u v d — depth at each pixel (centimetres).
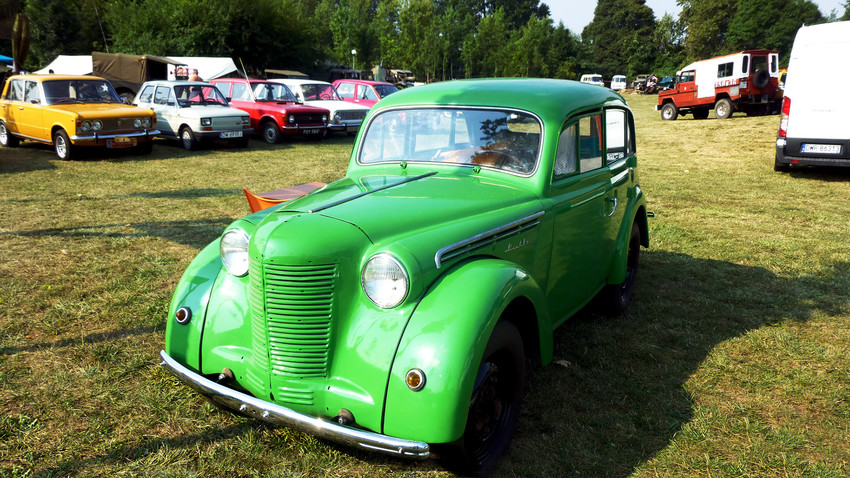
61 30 3584
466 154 343
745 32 6706
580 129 359
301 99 1798
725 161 1302
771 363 377
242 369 259
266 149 1506
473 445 246
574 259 363
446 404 216
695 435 293
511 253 291
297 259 229
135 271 521
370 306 236
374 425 228
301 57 3444
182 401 311
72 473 251
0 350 362
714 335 420
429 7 5684
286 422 232
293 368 239
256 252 237
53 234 642
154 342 381
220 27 3083
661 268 576
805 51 1019
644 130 1972
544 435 291
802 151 1048
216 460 263
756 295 502
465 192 303
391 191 301
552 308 349
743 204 867
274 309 236
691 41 7362
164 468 256
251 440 278
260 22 3262
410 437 221
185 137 1418
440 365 217
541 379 349
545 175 322
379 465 263
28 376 331
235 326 265
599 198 385
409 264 228
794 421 310
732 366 371
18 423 286
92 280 495
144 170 1125
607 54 9362
